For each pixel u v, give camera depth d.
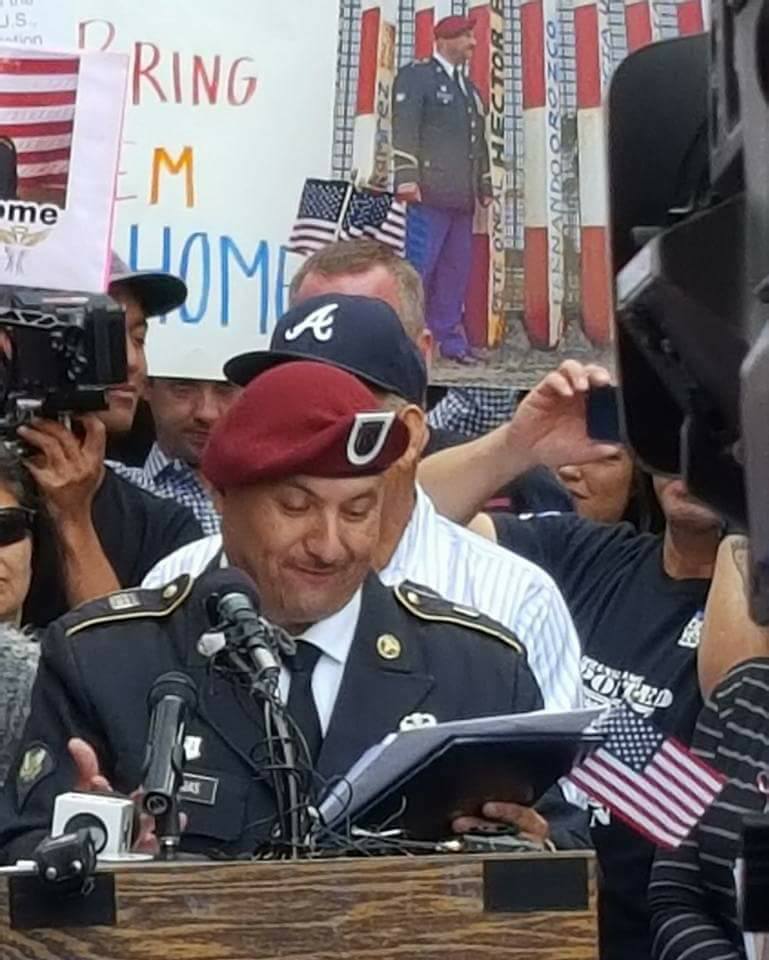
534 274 6.06
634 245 2.29
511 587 4.36
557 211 6.07
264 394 3.70
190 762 3.54
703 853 4.02
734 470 2.17
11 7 5.54
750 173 1.84
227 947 2.78
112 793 3.30
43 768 3.62
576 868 2.85
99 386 4.55
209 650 3.27
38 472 4.60
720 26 2.01
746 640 4.39
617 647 4.77
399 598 3.85
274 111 5.71
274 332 4.52
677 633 4.75
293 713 3.68
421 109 5.99
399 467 4.31
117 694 3.64
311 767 3.32
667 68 2.33
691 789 3.49
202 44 5.66
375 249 5.04
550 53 6.08
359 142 5.97
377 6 5.98
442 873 2.82
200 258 5.66
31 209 4.59
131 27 5.61
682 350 2.05
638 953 4.43
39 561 4.72
